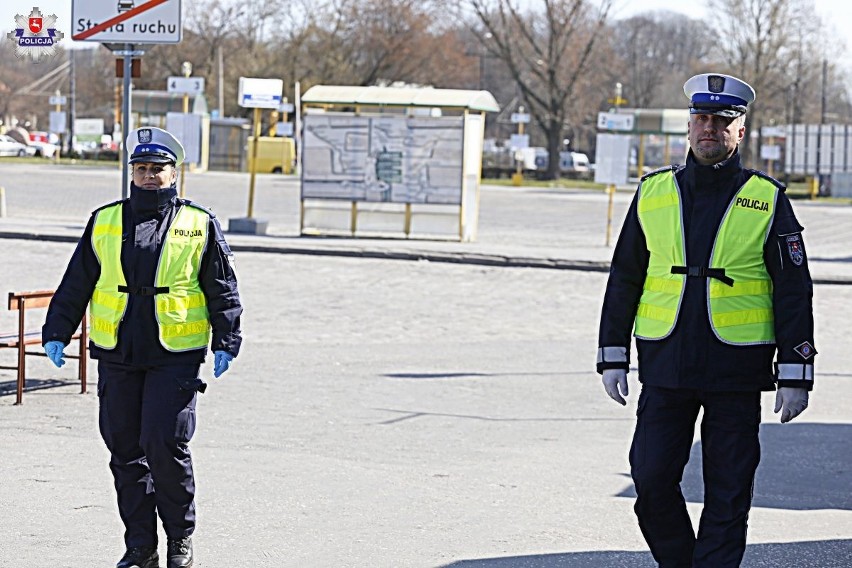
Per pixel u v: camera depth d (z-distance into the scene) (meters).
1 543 8.74
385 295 25.61
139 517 8.08
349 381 16.33
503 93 151.88
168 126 34.94
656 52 163.38
